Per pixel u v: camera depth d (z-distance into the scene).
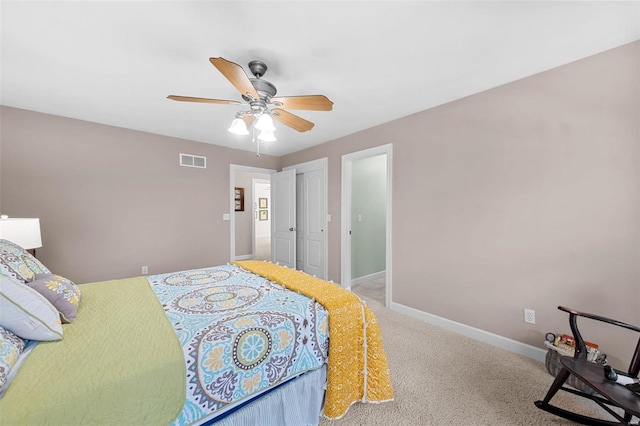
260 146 4.19
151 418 0.93
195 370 1.04
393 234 3.04
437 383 1.75
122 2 1.31
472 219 2.37
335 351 1.42
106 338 1.11
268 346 1.24
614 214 1.69
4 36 1.56
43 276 1.42
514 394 1.65
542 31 1.53
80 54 1.75
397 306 3.01
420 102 2.53
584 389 1.59
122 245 3.29
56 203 2.88
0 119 2.59
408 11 1.37
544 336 1.99
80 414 0.81
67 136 2.93
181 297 1.60
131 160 3.34
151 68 1.93
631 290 1.64
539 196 2.00
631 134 1.63
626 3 1.31
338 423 1.41
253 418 1.21
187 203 3.81
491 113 2.24
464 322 2.44
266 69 1.90
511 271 2.15
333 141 3.82
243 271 2.26
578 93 1.81
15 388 0.80
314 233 4.24
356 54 1.75
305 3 1.32
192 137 3.71
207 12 1.38
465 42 1.63
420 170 2.76
